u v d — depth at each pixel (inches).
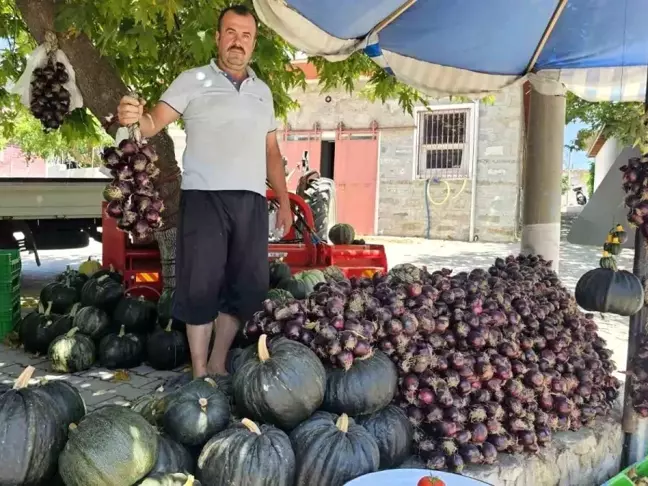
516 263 199.2
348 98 813.9
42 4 214.4
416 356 138.4
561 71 261.9
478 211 751.7
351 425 120.9
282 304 140.1
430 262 557.0
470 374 142.1
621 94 272.8
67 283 264.8
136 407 127.8
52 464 98.3
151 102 268.7
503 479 139.5
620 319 346.3
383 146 800.3
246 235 170.2
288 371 117.8
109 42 218.4
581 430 166.2
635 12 217.2
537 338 161.9
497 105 729.6
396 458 129.7
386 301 143.9
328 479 111.7
